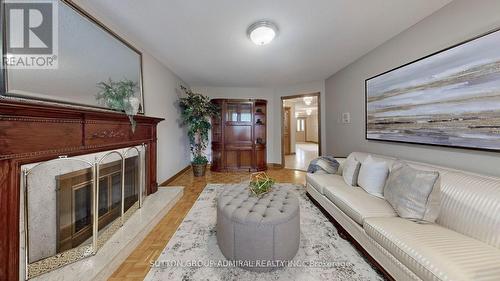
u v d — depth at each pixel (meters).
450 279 0.91
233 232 1.53
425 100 2.01
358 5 1.85
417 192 1.48
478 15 1.58
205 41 2.59
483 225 1.21
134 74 2.55
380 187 2.00
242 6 1.86
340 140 3.82
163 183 3.56
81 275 1.30
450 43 1.80
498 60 1.44
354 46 2.73
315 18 2.05
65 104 1.55
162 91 3.51
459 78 1.69
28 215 1.25
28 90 1.30
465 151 1.69
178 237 1.94
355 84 3.30
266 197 1.90
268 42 2.41
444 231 1.29
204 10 1.92
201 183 3.84
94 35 1.86
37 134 1.23
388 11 1.94
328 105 4.34
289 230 1.54
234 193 2.01
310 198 2.98
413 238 1.20
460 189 1.39
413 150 2.19
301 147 10.11
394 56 2.45
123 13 1.96
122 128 2.10
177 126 4.31
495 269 0.93
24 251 1.21
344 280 1.37
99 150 1.76
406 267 1.15
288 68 3.71
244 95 5.39
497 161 1.48
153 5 1.84
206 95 5.30
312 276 1.41
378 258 1.41
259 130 5.27
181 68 3.74
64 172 1.49
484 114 1.53
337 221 2.05
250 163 4.98
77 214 1.62
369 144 2.96
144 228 1.93
